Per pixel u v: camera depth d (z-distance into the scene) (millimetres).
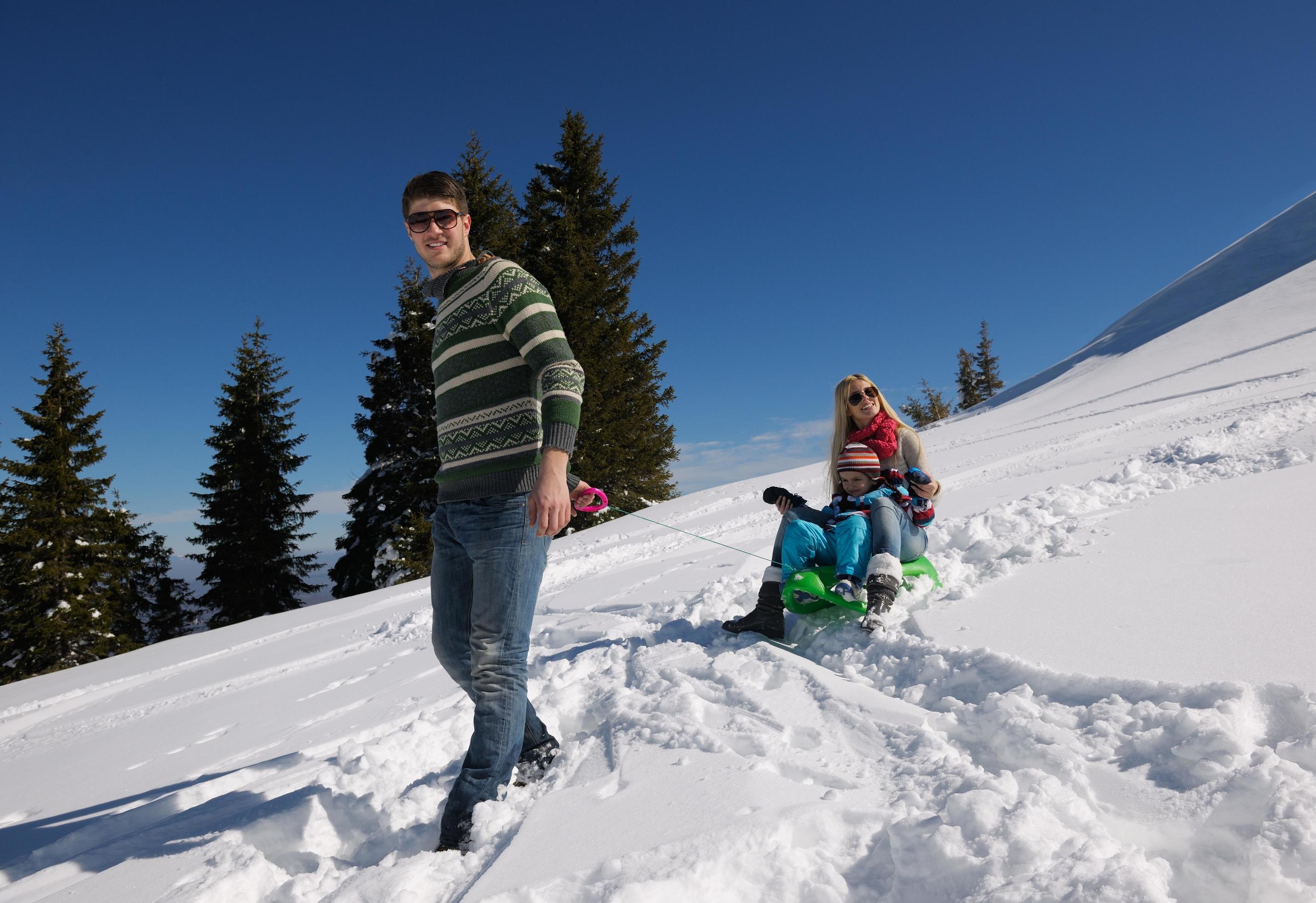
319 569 26219
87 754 4898
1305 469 4078
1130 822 1361
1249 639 1899
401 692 4203
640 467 26547
